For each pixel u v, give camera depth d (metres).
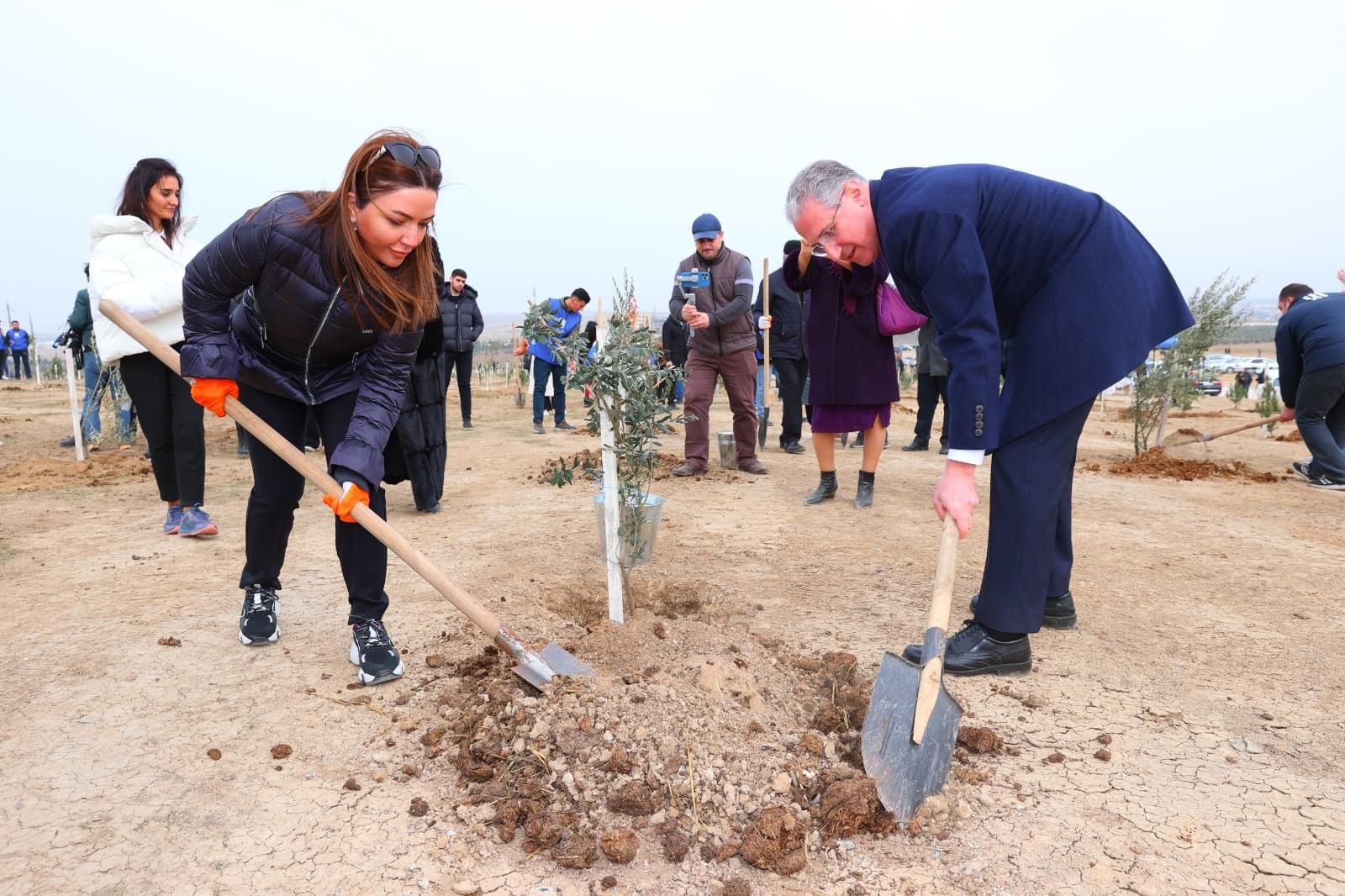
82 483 6.72
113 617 3.61
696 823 2.13
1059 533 3.48
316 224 2.48
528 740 2.41
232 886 1.94
